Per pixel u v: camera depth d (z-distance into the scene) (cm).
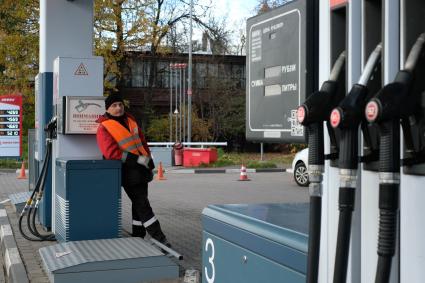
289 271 205
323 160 176
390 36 154
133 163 710
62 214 729
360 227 169
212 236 281
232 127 4319
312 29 225
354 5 169
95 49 2862
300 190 1608
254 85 272
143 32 2988
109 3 2867
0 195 1441
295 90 232
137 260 580
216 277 274
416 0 150
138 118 4409
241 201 1339
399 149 146
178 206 1235
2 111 2138
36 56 2816
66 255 607
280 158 3400
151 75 4259
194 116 4047
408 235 149
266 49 259
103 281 570
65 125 767
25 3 2783
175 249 764
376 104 142
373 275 163
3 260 792
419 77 145
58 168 761
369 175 165
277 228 219
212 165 2600
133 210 754
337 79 174
